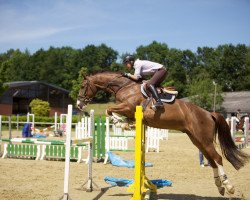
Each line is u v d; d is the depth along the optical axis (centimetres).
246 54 7575
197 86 4678
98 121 1188
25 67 9219
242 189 782
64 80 8731
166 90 636
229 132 657
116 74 691
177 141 2203
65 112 4972
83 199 649
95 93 716
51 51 9519
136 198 557
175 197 695
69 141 575
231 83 7588
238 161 650
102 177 905
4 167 1045
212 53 8062
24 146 1283
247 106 4650
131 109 649
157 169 1070
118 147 1355
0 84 3281
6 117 3462
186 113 631
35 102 4053
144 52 8588
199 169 1074
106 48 9012
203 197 698
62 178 874
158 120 630
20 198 641
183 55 8369
